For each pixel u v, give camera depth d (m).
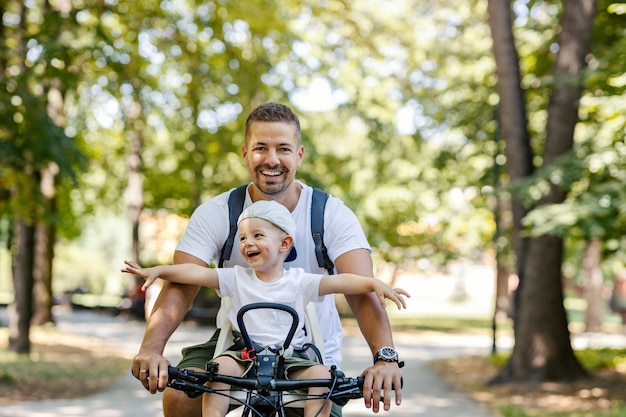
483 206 30.31
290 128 4.39
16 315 19.62
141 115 24.64
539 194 14.21
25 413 12.36
